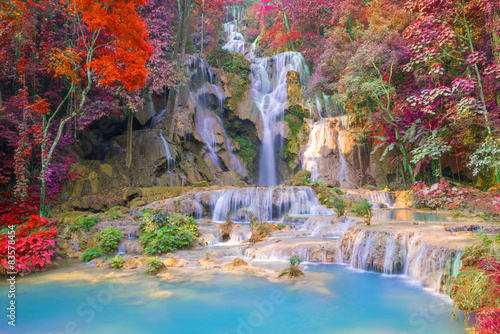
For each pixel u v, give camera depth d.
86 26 13.66
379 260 7.26
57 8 14.30
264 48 36.31
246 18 43.28
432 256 6.20
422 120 17.22
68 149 16.06
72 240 9.97
